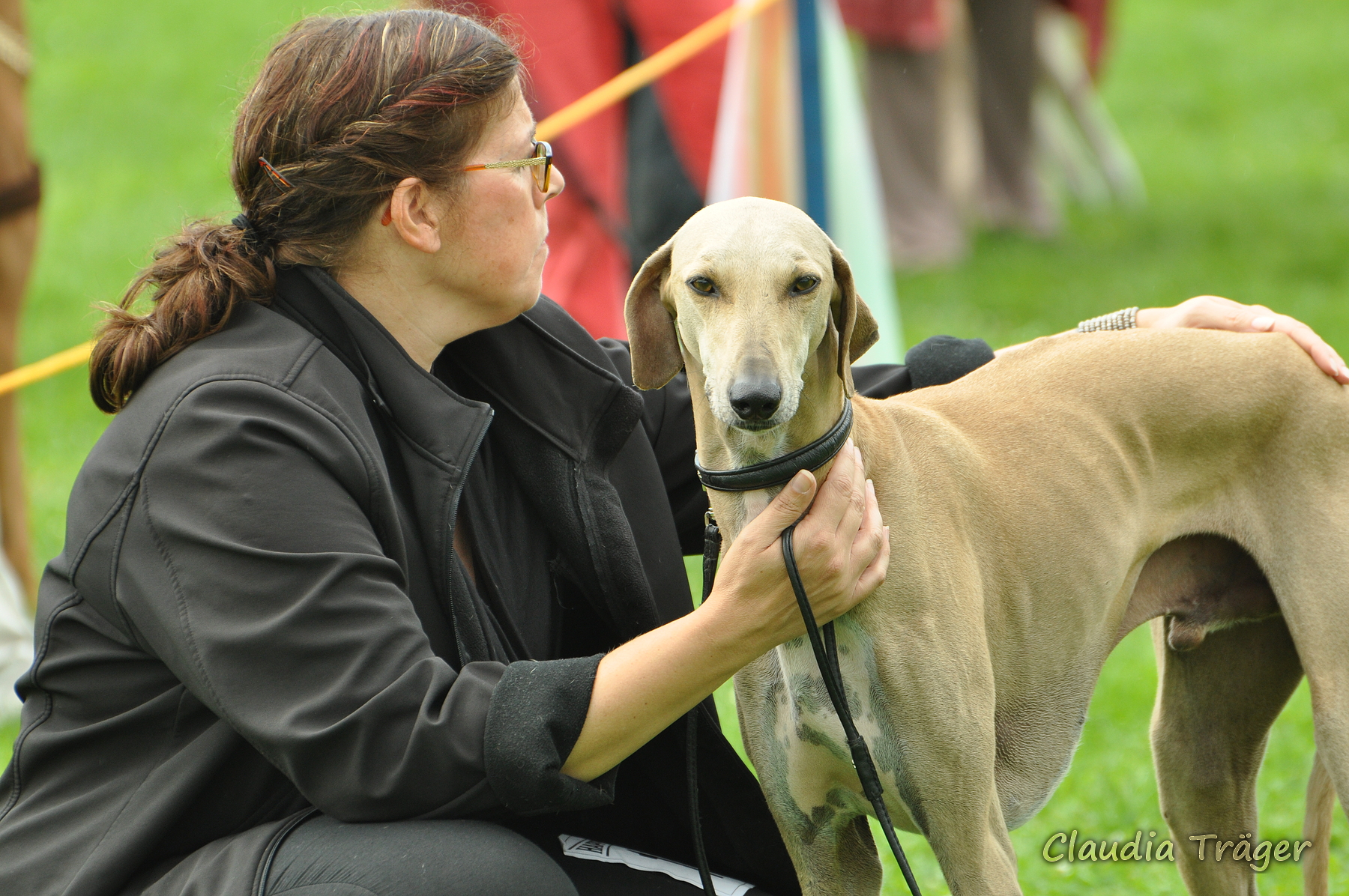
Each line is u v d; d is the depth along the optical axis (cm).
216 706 398
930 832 474
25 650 834
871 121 1756
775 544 401
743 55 1004
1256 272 1641
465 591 444
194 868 406
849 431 444
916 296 1609
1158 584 563
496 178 449
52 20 3114
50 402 1340
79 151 2253
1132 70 3003
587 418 486
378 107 439
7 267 862
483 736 394
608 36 1069
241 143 457
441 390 448
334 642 395
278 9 3173
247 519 399
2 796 435
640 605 477
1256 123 2533
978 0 1831
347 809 399
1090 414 537
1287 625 548
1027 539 511
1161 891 641
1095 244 1823
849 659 460
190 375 419
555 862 421
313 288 447
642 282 462
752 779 486
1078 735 542
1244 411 539
